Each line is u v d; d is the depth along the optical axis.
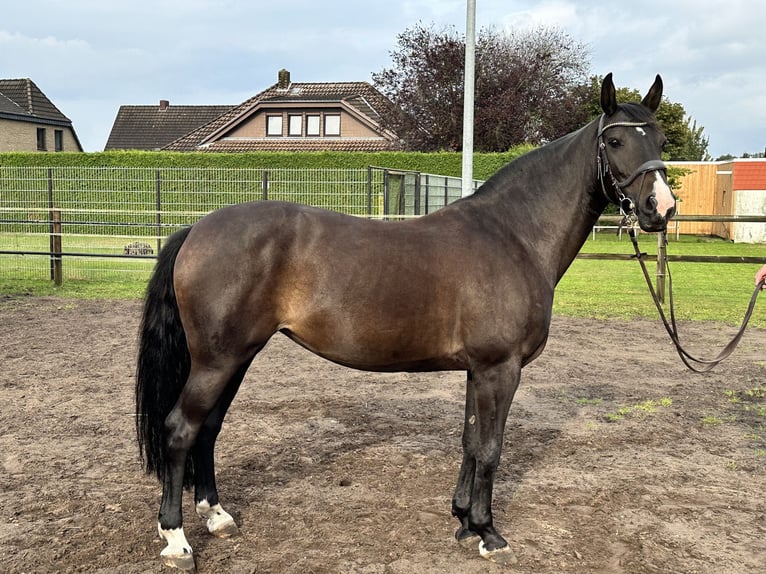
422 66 26.06
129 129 39.25
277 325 3.07
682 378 6.59
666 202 2.97
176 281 3.01
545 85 27.17
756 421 5.29
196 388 2.97
